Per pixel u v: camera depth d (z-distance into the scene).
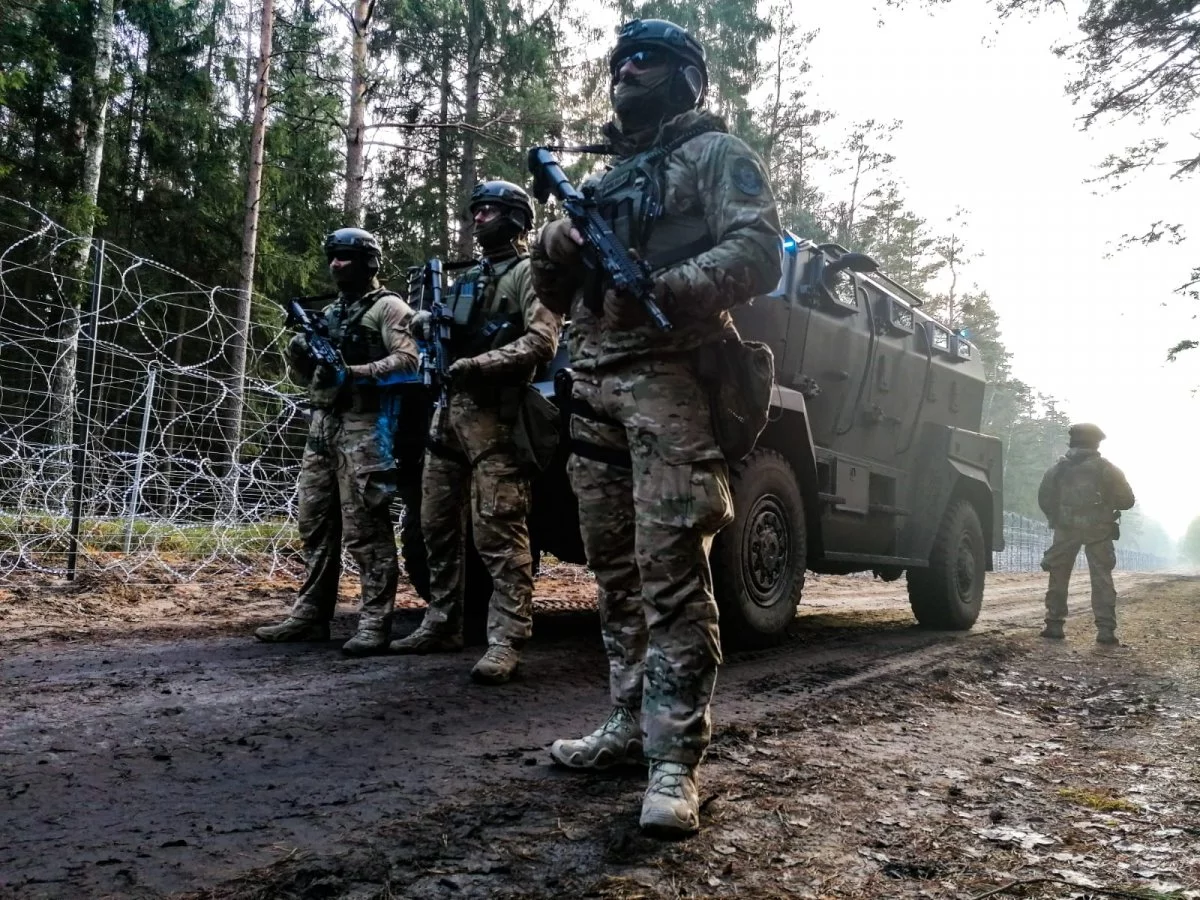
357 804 2.26
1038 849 2.16
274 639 4.63
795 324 5.28
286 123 17.08
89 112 14.52
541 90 18.30
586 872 1.89
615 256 2.22
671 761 2.18
